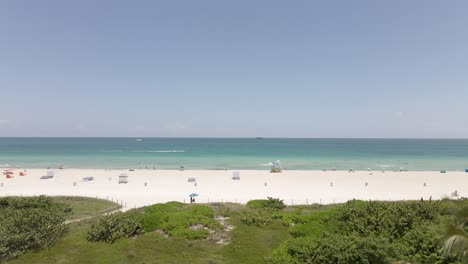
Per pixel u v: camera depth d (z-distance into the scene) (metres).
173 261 17.59
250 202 30.72
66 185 53.84
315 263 16.28
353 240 17.11
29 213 22.14
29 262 17.53
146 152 130.88
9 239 18.28
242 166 84.38
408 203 23.50
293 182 57.19
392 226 19.56
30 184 54.81
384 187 52.25
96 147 169.38
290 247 18.08
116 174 66.69
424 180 59.53
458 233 12.00
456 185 54.50
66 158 102.69
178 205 28.02
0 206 28.12
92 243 19.62
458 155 120.50
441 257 15.47
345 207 22.88
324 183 56.12
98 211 32.84
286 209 27.67
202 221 22.16
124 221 21.48
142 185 53.88
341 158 106.31
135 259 17.91
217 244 19.55
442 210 20.88
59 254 18.36
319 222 21.73
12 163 89.31
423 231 18.16
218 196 44.12
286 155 117.56
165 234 20.77
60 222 22.22
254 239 19.94
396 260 16.20
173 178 61.69
